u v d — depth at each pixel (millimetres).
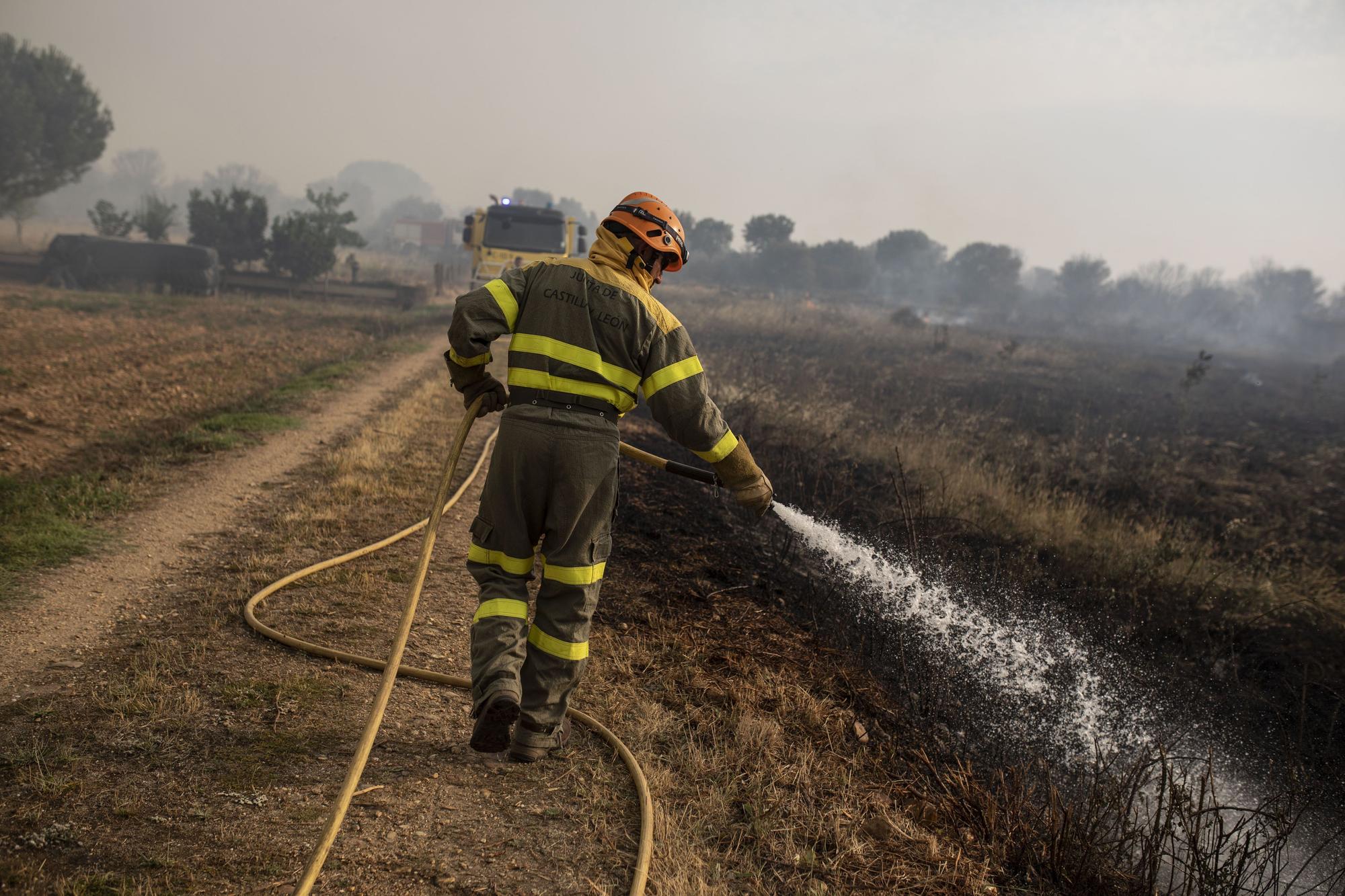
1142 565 6848
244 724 3088
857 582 5910
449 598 4504
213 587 4379
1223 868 3244
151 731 2982
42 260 24875
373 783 2807
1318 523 9828
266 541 5191
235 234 27469
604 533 2781
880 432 11156
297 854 2426
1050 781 3941
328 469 6977
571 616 2764
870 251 77438
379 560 4984
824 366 18609
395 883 2369
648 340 2709
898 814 3238
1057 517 7895
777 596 5371
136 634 3820
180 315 19703
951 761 3893
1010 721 4426
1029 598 6031
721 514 7082
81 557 4738
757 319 28234
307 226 27656
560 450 2637
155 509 5734
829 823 3057
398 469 7059
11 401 8883
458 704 3391
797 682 4164
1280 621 6395
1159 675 5254
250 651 3680
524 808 2781
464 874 2441
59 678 3363
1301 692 5352
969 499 8047
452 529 5703
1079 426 14219
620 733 3320
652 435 10117
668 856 2627
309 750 2955
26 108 37094
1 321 15906
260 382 11648
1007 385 19375
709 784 3113
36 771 2697
